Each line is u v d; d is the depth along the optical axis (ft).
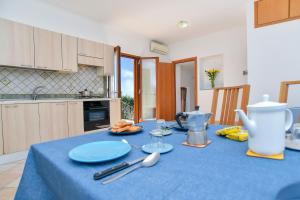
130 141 2.70
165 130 3.25
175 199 1.11
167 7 11.50
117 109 12.71
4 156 7.81
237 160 1.78
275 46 8.98
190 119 2.45
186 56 18.19
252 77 9.70
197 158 1.87
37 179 2.39
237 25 14.69
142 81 17.56
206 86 17.88
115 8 11.48
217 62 17.10
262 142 1.84
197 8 11.71
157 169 1.60
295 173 1.44
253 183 1.29
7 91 9.38
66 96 11.78
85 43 11.57
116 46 13.35
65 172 1.59
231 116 4.79
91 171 1.60
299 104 8.38
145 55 17.20
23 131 8.33
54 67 10.02
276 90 8.98
